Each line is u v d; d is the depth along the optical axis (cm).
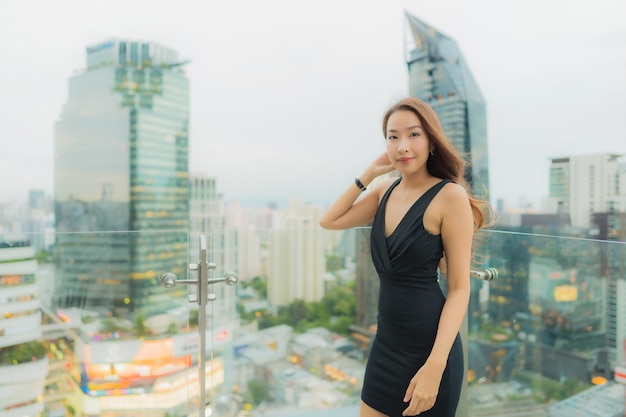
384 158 139
